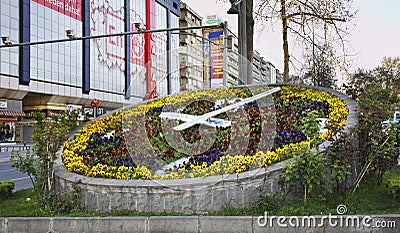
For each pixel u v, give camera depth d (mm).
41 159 5793
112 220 4523
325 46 12211
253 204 4789
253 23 10273
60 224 4637
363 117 5836
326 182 5031
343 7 11734
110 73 49219
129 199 5016
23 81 36188
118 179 5344
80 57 44312
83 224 4578
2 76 34250
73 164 5977
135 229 4465
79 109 8984
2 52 34125
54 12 40094
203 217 4359
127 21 52188
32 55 37344
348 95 9094
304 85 10414
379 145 5562
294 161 4883
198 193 4867
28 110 41531
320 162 4711
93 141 7617
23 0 36000
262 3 12047
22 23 36000
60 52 41094
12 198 6559
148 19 56031
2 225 4766
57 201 5328
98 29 46938
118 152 6672
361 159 5641
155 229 4426
